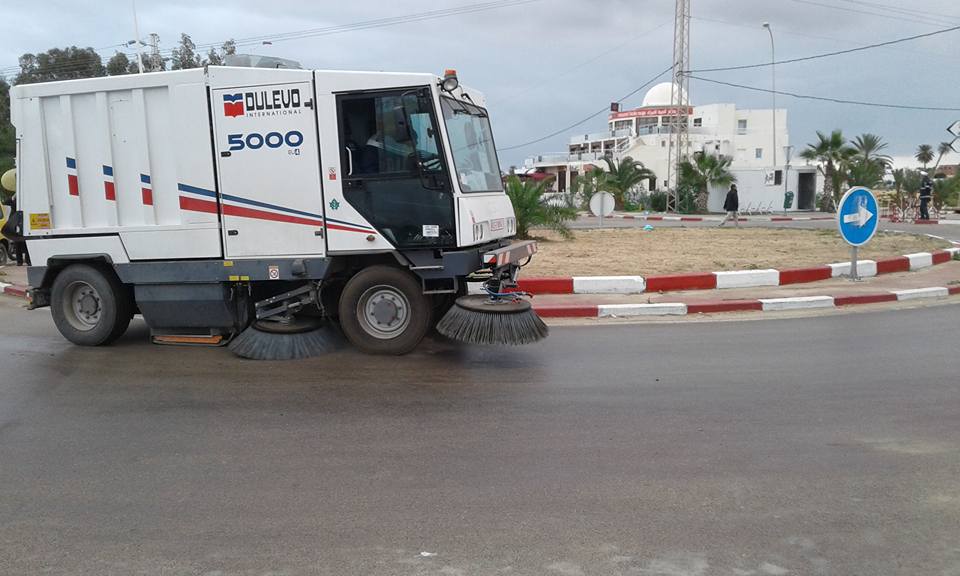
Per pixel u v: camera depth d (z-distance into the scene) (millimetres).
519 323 6891
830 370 6812
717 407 5730
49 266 7934
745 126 63125
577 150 79812
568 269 12922
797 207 43250
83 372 7055
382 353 7441
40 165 7754
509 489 4223
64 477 4496
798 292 10961
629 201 44750
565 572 3311
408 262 7129
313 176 7113
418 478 4398
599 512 3914
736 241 18719
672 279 11219
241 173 7246
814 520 3807
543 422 5406
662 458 4680
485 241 7398
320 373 6859
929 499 4043
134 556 3502
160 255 7547
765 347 7777
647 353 7570
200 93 7215
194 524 3832
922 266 13695
